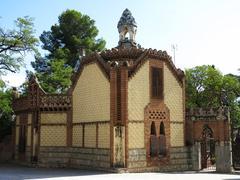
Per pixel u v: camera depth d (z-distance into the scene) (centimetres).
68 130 3341
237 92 4925
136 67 2995
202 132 3347
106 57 3228
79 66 3331
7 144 4016
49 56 5759
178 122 3272
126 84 2894
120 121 2853
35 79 3494
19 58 4000
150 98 3064
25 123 3638
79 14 5709
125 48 3188
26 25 3950
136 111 2947
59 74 4797
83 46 5547
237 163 3406
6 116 4200
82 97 3250
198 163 3312
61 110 3381
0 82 3978
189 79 5012
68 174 2677
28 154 3519
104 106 2964
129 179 2359
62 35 5728
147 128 3008
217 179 2502
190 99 4966
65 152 3325
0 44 3900
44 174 2680
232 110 4716
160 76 3167
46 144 3366
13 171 2930
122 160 2827
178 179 2428
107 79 2959
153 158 3016
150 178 2436
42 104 3391
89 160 3083
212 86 4897
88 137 3123
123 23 3444
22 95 4047
